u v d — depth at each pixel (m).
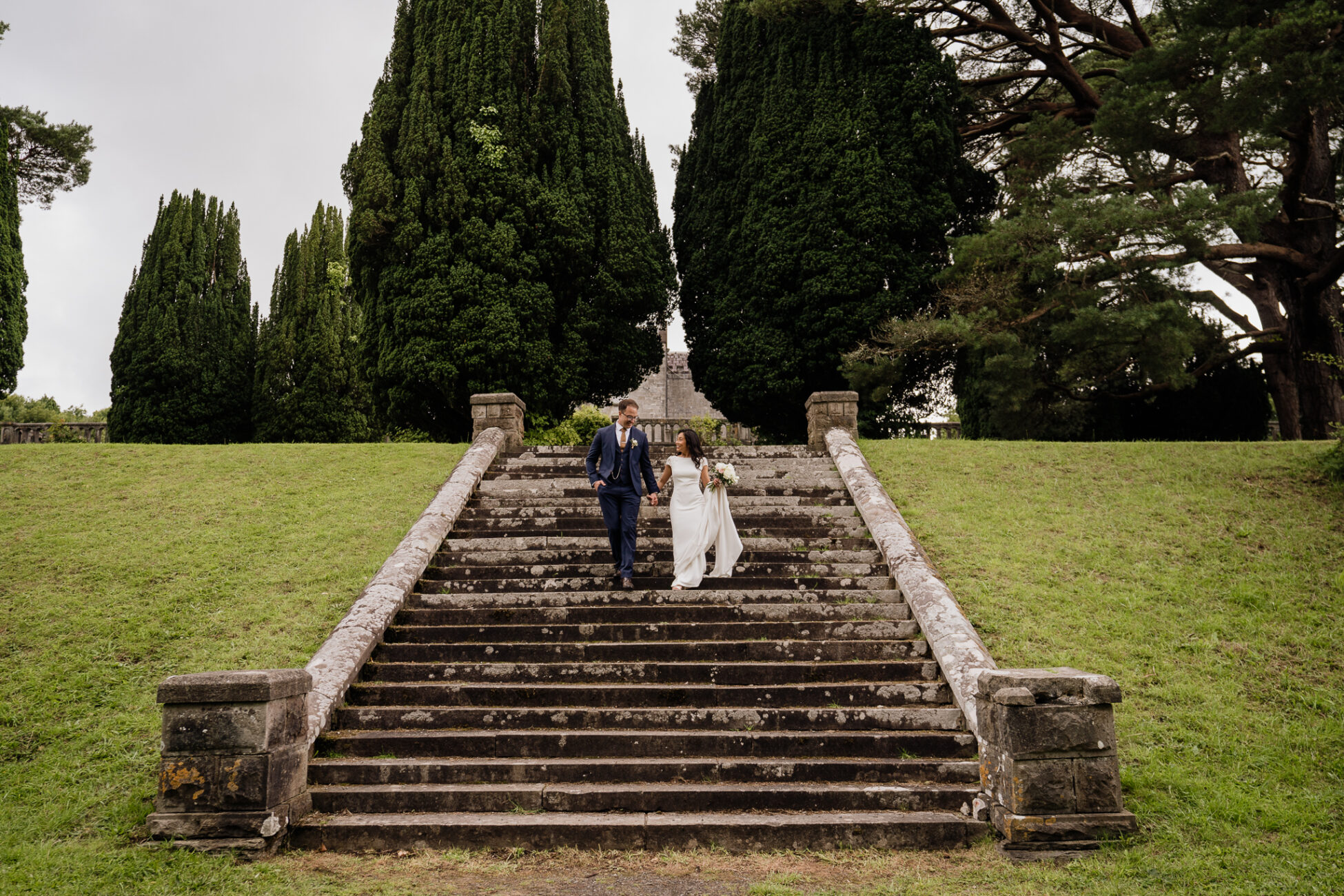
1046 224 13.91
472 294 15.41
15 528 9.53
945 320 14.25
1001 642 6.82
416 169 16.16
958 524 9.28
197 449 12.66
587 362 16.73
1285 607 7.22
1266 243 15.46
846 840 4.80
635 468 8.02
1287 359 16.77
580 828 4.84
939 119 16.69
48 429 21.44
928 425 18.19
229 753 4.77
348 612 7.17
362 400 24.44
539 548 8.80
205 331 22.86
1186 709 5.90
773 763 5.42
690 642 6.82
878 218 15.83
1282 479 9.93
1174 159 17.02
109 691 6.54
